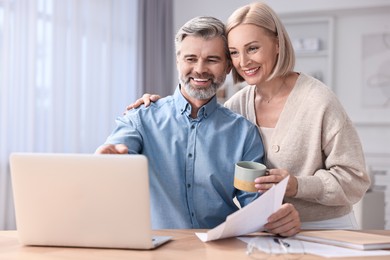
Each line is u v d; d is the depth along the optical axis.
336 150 1.52
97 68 4.02
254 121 1.69
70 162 1.07
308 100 1.57
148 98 1.70
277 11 4.80
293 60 1.59
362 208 2.90
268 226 1.21
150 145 1.60
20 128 3.29
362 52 4.75
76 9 3.72
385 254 1.06
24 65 3.29
